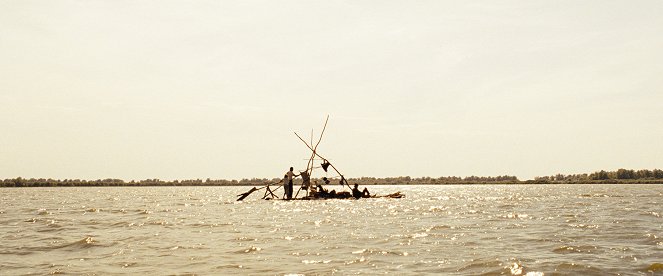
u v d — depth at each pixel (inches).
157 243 921.5
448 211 1750.7
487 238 965.8
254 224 1285.7
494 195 3722.9
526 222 1284.4
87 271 662.5
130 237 1009.5
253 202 2527.1
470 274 630.5
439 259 735.1
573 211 1674.5
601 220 1314.0
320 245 888.9
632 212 1600.6
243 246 880.9
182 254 796.6
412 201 2568.9
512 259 721.0
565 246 834.8
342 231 1107.3
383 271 655.1
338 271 656.4
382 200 2689.5
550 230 1088.2
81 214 1667.1
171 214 1668.3
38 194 4404.5
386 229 1144.2
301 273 645.3
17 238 990.4
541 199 2743.6
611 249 810.8
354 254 786.8
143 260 741.9
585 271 638.5
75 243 914.1
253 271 658.8
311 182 2608.3
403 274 635.5
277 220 1405.0
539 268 656.4
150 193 5064.0
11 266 697.6
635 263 689.6
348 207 2021.4
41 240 958.4
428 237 990.4
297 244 904.3
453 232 1072.2
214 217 1526.8
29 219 1443.2
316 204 2262.6
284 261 730.2
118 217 1528.1
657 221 1274.6
